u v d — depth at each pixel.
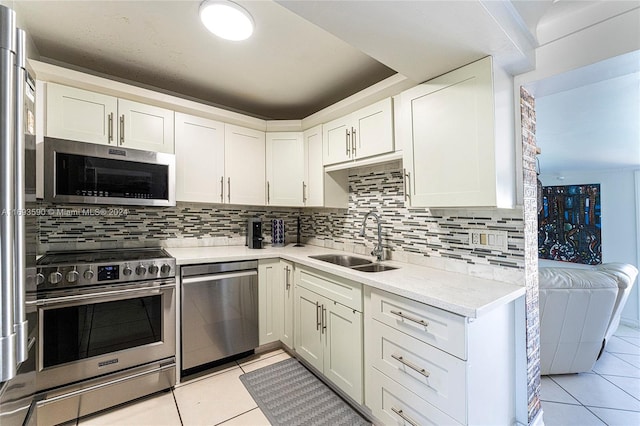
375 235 2.49
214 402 1.88
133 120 2.18
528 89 1.69
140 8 1.56
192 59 2.08
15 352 0.65
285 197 2.88
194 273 2.14
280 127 2.88
